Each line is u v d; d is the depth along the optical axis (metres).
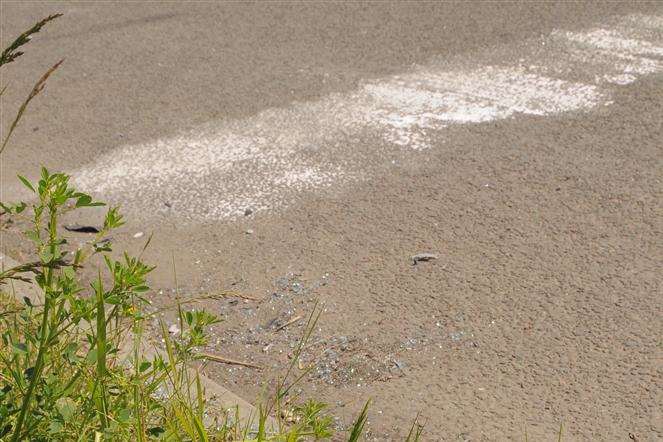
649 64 6.11
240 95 6.32
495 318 3.86
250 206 4.96
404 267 4.29
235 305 4.12
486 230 4.52
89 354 2.46
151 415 2.78
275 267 4.39
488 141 5.38
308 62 6.76
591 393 3.37
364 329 3.87
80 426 2.51
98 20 8.16
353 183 5.09
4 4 8.86
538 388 3.42
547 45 6.59
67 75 6.98
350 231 4.63
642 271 4.07
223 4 8.27
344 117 5.86
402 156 5.32
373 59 6.71
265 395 3.52
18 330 3.00
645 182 4.78
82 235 4.82
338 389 3.53
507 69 6.28
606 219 4.51
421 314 3.93
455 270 4.22
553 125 5.48
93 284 2.43
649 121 5.40
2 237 4.79
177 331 3.94
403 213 4.75
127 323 3.58
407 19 7.41
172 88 6.55
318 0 8.11
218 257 4.52
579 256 4.23
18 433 2.30
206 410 3.21
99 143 5.86
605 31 6.71
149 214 4.97
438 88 6.12
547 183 4.88
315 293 4.16
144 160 5.57
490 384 3.47
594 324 3.75
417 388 3.49
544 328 3.76
